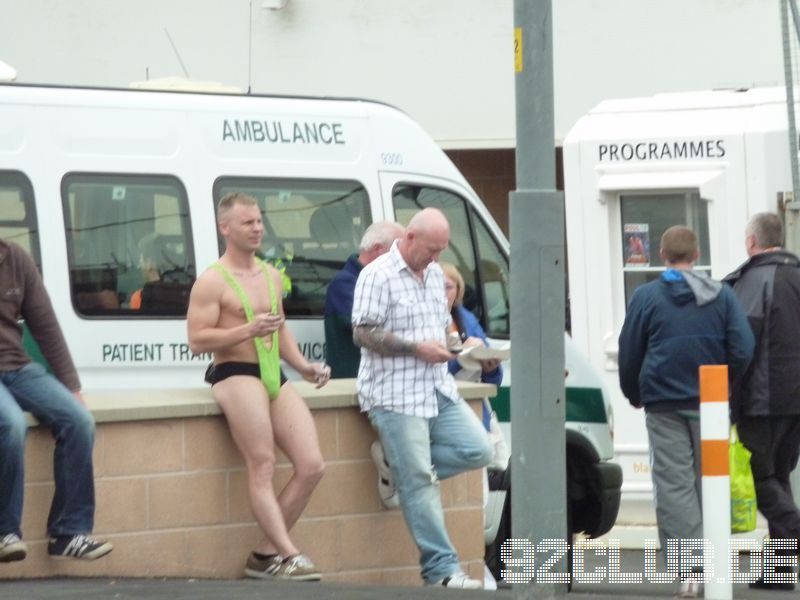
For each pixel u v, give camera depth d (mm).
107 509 24172
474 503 27656
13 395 22844
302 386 27109
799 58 41125
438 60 51594
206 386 28328
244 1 51812
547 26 20062
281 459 25656
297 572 24516
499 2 51312
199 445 24891
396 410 24797
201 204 28375
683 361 26641
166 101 28328
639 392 27344
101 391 27438
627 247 38875
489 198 53000
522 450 20125
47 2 51594
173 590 22766
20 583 23141
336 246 29828
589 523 32375
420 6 51594
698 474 26984
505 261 32625
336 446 26188
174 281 28094
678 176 37938
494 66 51406
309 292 29500
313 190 29641
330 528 26109
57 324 23266
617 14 50531
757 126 37344
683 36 50156
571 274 39188
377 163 30516
